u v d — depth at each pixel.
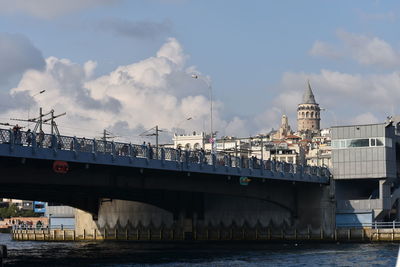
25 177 81.25
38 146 76.25
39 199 119.56
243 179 109.69
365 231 127.19
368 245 117.44
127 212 140.50
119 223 141.25
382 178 131.00
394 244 119.44
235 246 119.94
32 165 81.88
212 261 91.81
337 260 90.69
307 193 131.12
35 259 99.06
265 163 115.06
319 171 129.75
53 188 97.75
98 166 87.88
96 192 110.94
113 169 92.44
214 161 103.94
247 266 85.19
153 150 93.44
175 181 105.50
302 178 123.31
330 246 116.31
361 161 131.38
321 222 129.38
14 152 73.31
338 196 132.75
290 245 120.94
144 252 109.12
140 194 120.12
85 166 83.19
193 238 134.88
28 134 75.19
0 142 72.00
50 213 157.38
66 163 79.56
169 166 95.50
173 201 128.25
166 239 136.38
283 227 131.12
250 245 122.31
